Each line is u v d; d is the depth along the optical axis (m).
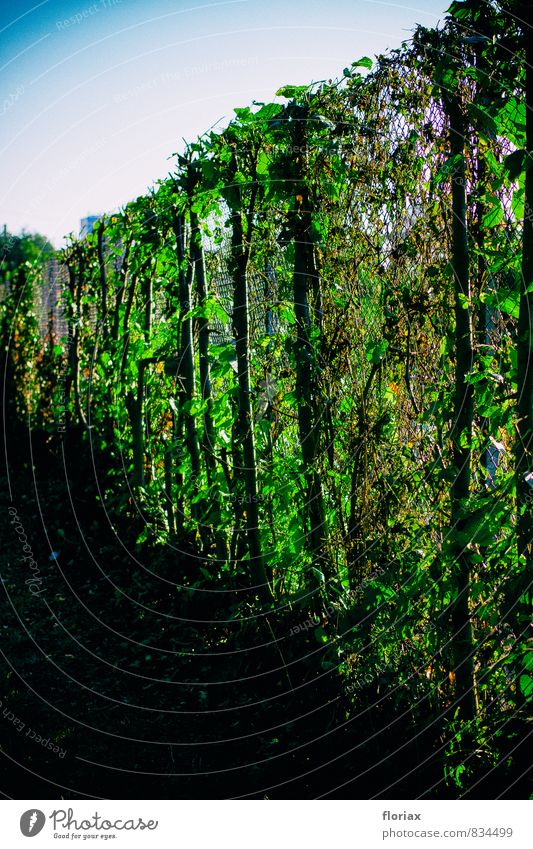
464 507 2.50
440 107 2.55
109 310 6.00
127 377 5.20
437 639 2.65
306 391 3.12
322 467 3.18
